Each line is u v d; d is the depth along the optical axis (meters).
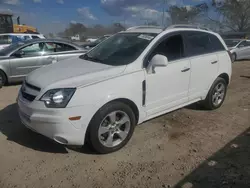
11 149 3.93
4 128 4.64
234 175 3.37
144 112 4.23
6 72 7.68
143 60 4.16
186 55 4.84
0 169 3.44
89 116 3.54
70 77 3.70
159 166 3.58
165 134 4.54
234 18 44.41
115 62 4.20
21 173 3.37
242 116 5.48
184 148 4.08
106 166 3.56
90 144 3.72
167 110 4.65
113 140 3.91
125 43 4.62
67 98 3.43
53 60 8.11
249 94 7.36
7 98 6.54
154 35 4.52
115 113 3.78
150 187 3.14
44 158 3.71
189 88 4.95
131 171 3.46
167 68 4.42
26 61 7.84
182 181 3.26
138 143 4.21
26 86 3.91
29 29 24.73
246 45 16.48
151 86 4.21
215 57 5.40
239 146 4.15
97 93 3.58
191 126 4.90
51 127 3.47
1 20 22.12
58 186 3.14
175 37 4.73
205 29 5.52
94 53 4.83
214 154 3.91
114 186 3.15
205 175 3.38
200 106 5.89
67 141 3.51
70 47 8.48
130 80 3.92
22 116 3.87
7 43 15.53
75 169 3.47
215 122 5.12
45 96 3.49
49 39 8.24
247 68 12.83
